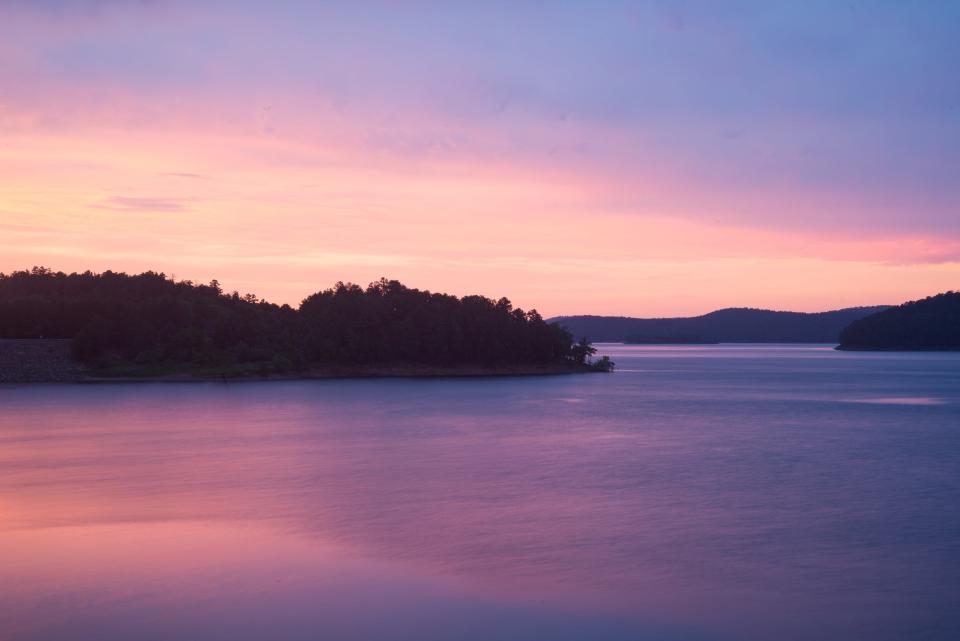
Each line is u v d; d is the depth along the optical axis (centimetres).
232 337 15538
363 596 2478
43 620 2259
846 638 2220
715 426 7550
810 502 3922
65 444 6019
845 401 10856
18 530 3256
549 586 2589
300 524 3391
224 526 3347
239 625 2233
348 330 16500
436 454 5553
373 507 3741
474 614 2334
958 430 7275
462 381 15188
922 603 2481
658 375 18425
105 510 3647
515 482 4438
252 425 7412
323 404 9775
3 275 19262
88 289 18888
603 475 4681
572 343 19900
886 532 3331
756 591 2570
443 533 3253
